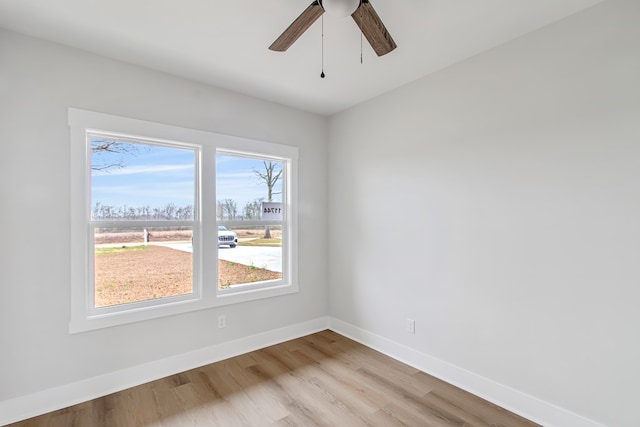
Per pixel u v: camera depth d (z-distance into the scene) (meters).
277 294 3.36
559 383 1.98
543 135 2.06
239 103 3.10
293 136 3.51
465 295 2.47
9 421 2.04
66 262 2.23
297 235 3.55
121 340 2.45
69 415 2.11
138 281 2.61
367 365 2.85
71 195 2.25
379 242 3.19
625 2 1.75
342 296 3.63
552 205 2.02
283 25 2.05
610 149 1.80
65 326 2.23
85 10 1.88
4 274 2.04
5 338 2.04
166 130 2.66
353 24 2.02
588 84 1.88
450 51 2.36
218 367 2.80
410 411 2.18
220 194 3.09
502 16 1.96
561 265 1.98
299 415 2.13
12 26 2.03
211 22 2.01
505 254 2.24
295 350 3.17
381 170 3.17
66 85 2.25
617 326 1.78
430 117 2.73
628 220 1.75
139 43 2.24
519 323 2.17
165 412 2.16
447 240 2.60
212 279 2.92
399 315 2.98
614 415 1.78
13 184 2.07
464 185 2.48
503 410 2.19
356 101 3.35
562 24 1.98
